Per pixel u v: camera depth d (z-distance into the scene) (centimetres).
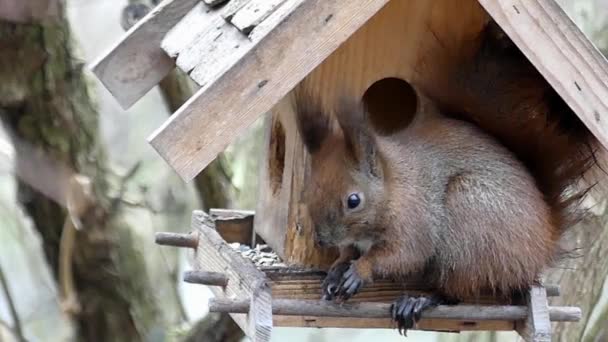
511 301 1018
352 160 998
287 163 1038
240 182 1437
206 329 1302
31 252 1455
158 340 1343
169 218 1471
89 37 1579
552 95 1016
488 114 1037
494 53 1030
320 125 1000
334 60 993
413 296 993
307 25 869
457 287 1013
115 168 1392
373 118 1066
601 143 942
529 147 1036
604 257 1246
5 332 1381
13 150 1252
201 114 847
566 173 1033
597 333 1251
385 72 1007
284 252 1034
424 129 1033
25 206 1321
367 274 986
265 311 919
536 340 976
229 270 995
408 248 1001
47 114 1262
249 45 892
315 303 950
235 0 996
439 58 1015
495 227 1002
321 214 988
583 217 1055
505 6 911
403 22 1002
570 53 925
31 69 1253
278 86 865
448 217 1012
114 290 1338
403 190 1005
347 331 1554
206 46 964
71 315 1337
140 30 1044
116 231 1328
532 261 1002
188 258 1153
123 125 1589
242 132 860
